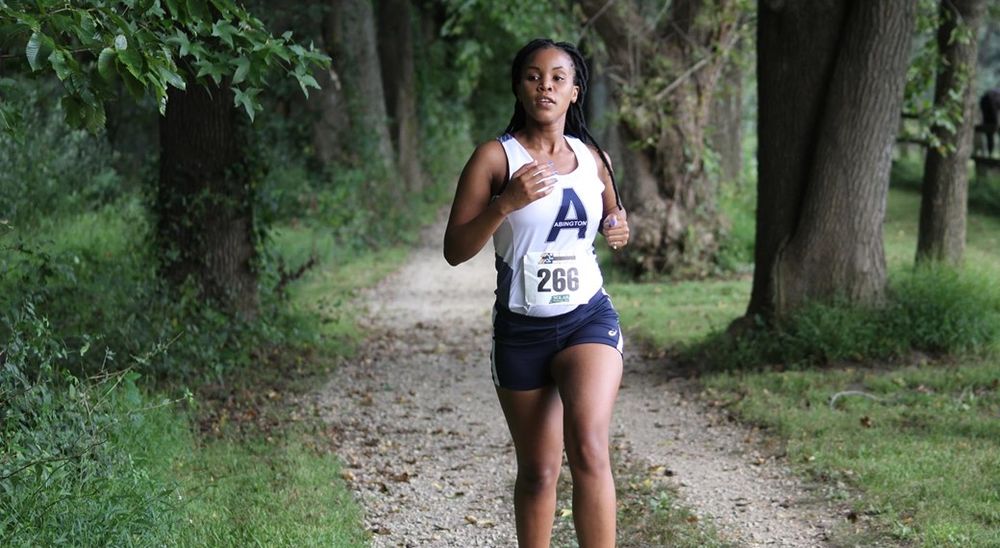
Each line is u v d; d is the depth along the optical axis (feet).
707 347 41.73
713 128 69.15
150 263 40.98
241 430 29.99
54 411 21.06
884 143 39.24
